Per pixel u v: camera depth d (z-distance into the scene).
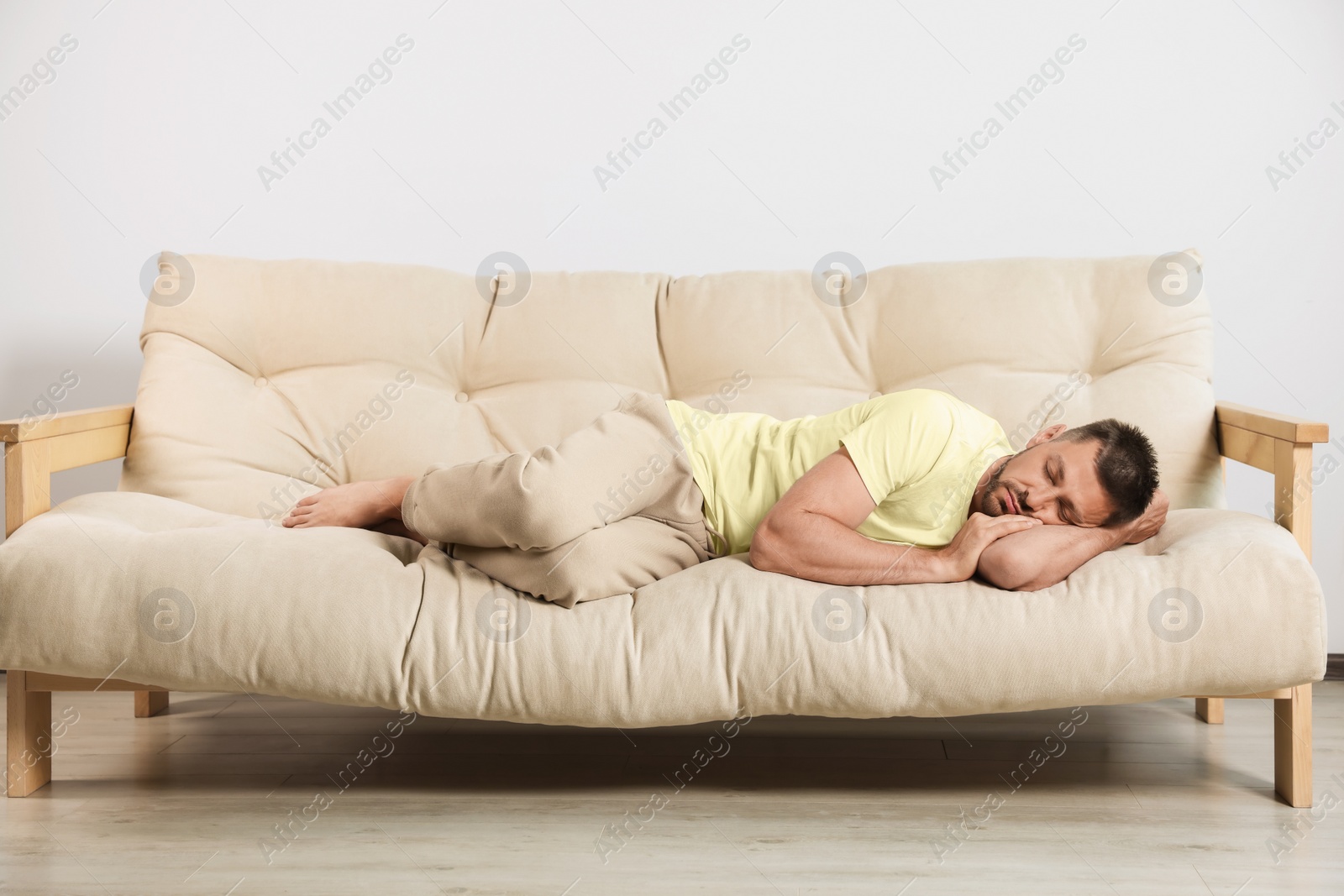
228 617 1.28
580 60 2.24
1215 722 1.78
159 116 2.24
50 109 2.23
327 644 1.28
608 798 1.45
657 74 2.24
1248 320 2.15
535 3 2.23
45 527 1.37
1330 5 2.10
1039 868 1.21
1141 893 1.15
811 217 2.24
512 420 1.90
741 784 1.50
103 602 1.29
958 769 1.56
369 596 1.31
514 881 1.18
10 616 1.29
